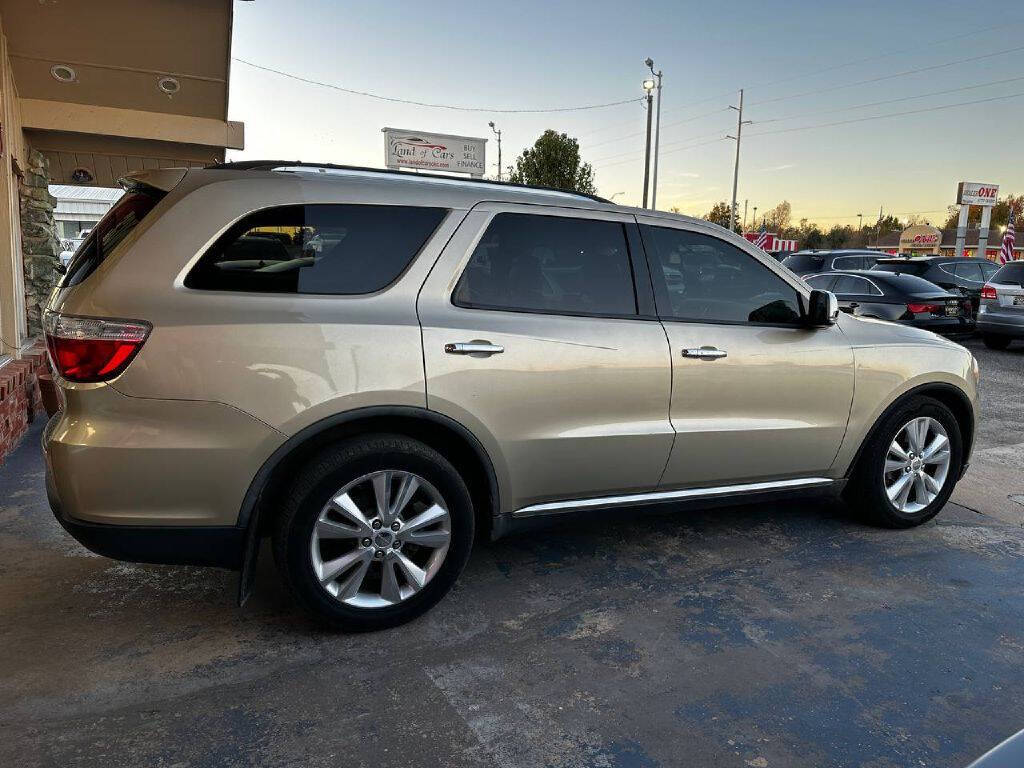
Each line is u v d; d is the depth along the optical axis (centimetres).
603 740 247
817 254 1903
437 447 325
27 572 355
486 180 349
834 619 334
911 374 424
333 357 281
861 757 242
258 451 274
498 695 270
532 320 323
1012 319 1201
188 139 901
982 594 363
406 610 311
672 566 386
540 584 361
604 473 347
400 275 301
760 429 380
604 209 352
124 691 265
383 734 247
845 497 453
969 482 555
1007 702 274
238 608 328
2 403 510
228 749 237
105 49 762
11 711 252
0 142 637
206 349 265
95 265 277
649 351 346
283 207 286
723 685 280
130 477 262
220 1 726
